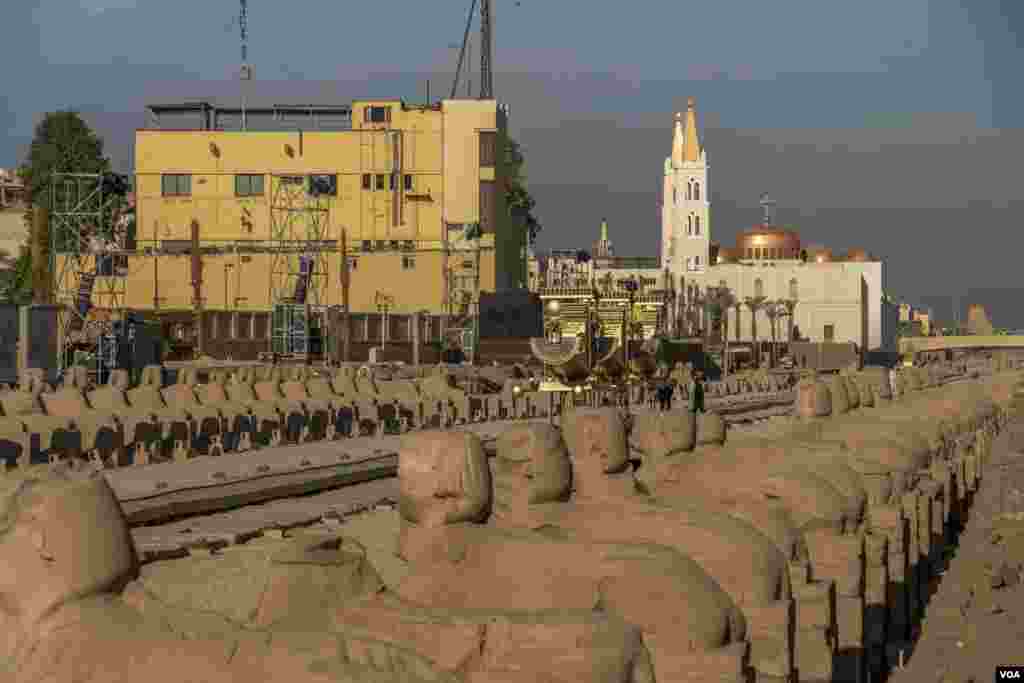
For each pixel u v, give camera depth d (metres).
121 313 148.12
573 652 15.09
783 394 149.12
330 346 172.38
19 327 94.06
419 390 86.06
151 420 53.75
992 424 128.50
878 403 72.88
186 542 27.05
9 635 12.92
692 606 18.67
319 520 33.81
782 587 23.23
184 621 13.43
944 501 61.91
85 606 13.01
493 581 19.33
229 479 43.62
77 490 13.31
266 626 14.40
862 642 31.03
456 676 14.22
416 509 19.62
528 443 22.84
